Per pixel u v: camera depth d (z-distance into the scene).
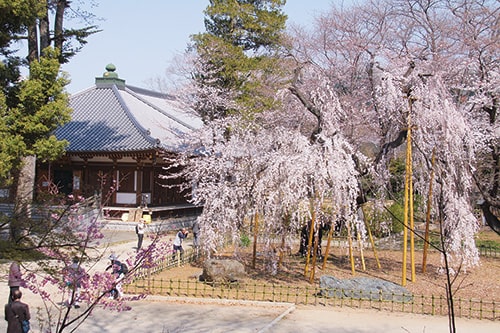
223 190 14.96
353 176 13.08
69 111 16.44
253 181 14.71
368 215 20.12
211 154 19.02
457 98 17.69
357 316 10.79
